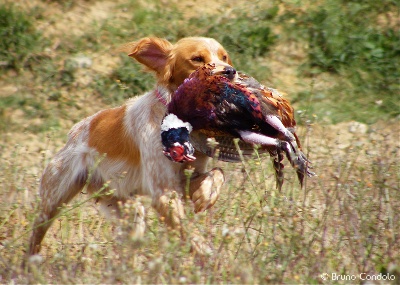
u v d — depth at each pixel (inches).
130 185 452.4
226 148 404.2
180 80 428.8
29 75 748.0
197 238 374.6
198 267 349.4
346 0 819.4
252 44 772.0
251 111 375.6
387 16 798.5
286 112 398.9
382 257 374.9
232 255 379.9
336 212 446.3
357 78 740.7
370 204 422.3
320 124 663.1
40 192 483.2
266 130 385.1
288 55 770.8
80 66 748.6
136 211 393.7
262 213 388.2
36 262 375.2
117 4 829.8
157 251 352.5
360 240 382.3
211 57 421.4
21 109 713.0
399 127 671.1
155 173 425.7
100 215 476.7
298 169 396.2
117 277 334.6
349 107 701.9
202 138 400.5
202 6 828.0
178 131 381.7
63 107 714.2
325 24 785.6
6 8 800.9
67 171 478.9
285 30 788.6
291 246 362.6
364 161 549.0
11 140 670.5
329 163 556.4
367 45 767.7
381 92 725.3
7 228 471.8
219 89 375.2
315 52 766.5
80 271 362.9
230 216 436.8
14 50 764.0
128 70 731.4
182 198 423.5
